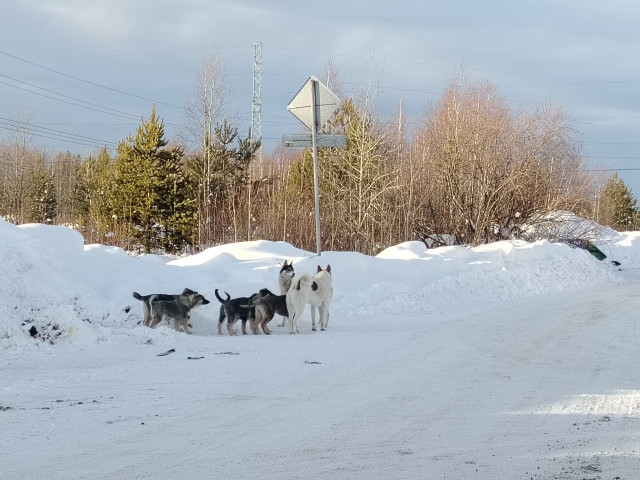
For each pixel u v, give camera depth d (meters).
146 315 13.77
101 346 11.78
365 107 40.50
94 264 15.50
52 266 14.23
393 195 34.97
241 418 7.46
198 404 8.03
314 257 19.14
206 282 16.34
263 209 35.06
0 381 9.14
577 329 14.69
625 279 29.83
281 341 12.85
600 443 6.73
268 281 16.89
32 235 15.66
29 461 5.91
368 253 33.22
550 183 34.72
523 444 6.69
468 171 33.72
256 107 64.38
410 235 34.16
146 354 11.30
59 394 8.44
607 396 8.73
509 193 33.38
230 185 44.28
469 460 6.18
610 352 12.03
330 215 34.53
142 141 39.81
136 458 6.05
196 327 14.69
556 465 6.05
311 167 41.72
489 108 38.34
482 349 12.13
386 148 40.94
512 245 26.83
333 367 10.38
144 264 17.50
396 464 6.04
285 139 18.59
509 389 9.09
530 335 13.78
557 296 21.67
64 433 6.78
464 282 21.22
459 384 9.37
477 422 7.48
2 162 68.25
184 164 46.97
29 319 12.23
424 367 10.48
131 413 7.58
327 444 6.61
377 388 9.05
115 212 39.78
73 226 41.72
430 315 16.77
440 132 38.47
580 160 41.12
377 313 17.02
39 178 60.88
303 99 18.14
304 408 7.94
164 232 39.69
